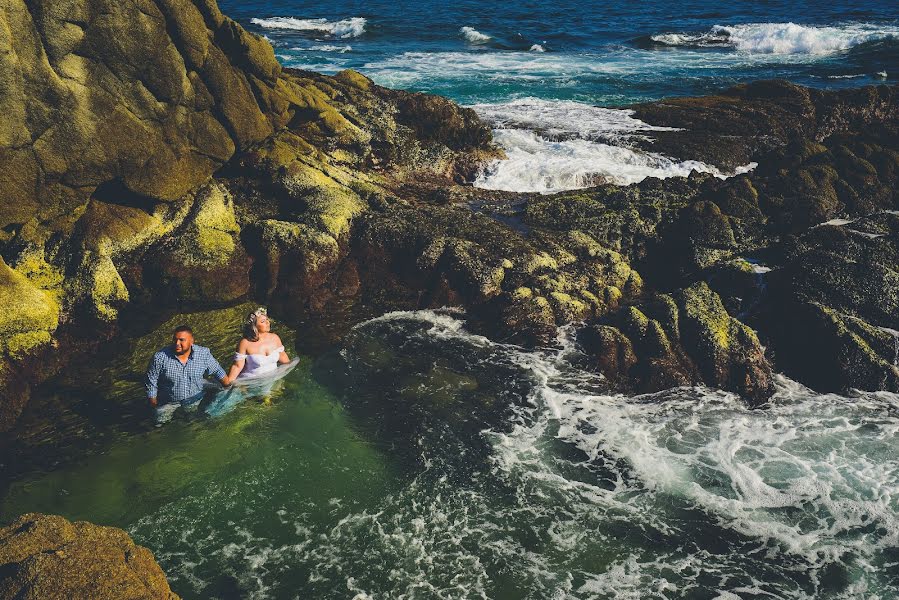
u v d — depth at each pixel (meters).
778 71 28.83
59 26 8.34
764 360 8.80
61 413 7.73
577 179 14.45
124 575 4.65
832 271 9.34
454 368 8.74
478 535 6.52
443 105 14.84
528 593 5.97
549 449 7.59
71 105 8.72
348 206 10.91
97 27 8.65
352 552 6.28
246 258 10.16
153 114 9.51
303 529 6.49
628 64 30.41
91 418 7.65
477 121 15.41
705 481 7.25
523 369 8.77
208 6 9.74
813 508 6.95
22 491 6.66
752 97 20.34
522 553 6.35
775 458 7.57
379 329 9.45
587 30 38.94
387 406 8.09
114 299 9.22
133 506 6.60
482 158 15.09
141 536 6.30
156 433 7.46
